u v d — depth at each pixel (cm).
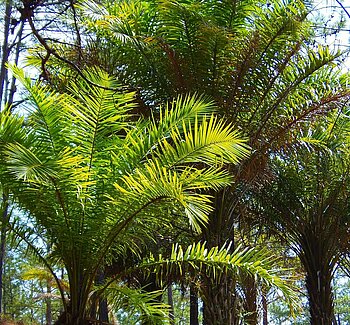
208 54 693
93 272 567
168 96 729
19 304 1861
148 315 570
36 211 552
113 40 741
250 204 953
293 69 725
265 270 524
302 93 756
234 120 705
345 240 953
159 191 480
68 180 505
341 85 771
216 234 685
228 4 731
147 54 712
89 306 575
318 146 835
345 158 939
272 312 1934
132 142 561
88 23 729
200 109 582
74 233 556
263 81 707
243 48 695
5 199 576
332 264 959
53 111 558
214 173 552
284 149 722
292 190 945
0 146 511
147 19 762
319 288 935
